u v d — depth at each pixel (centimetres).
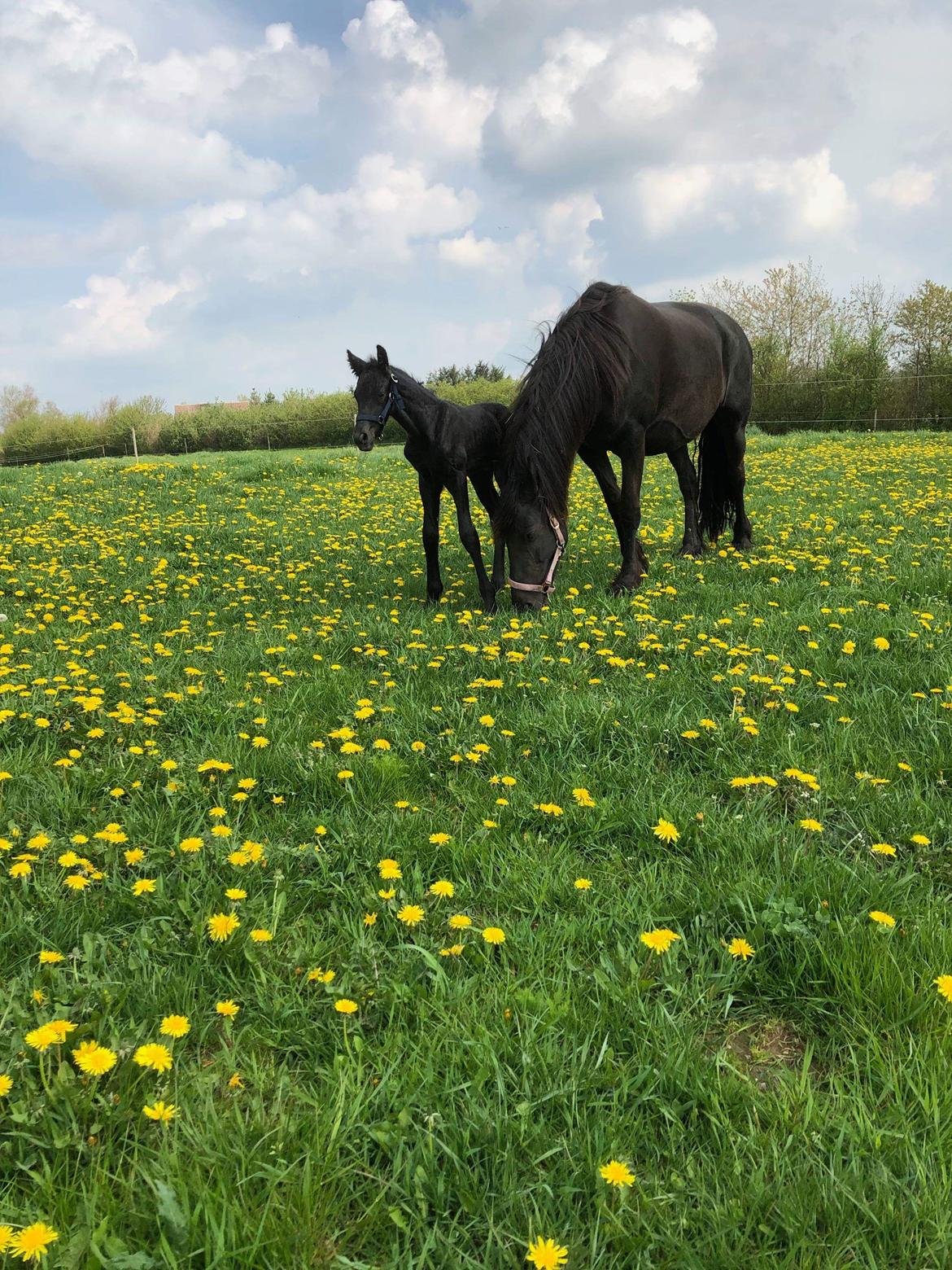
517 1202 147
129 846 277
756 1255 136
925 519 976
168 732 388
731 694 411
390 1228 145
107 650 531
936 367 3500
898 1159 157
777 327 3956
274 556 930
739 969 217
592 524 1081
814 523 980
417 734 374
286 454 2541
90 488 1489
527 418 563
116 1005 192
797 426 3722
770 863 264
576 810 300
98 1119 159
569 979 207
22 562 902
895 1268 139
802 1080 176
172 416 4800
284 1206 143
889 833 283
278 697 428
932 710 380
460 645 497
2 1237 126
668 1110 168
